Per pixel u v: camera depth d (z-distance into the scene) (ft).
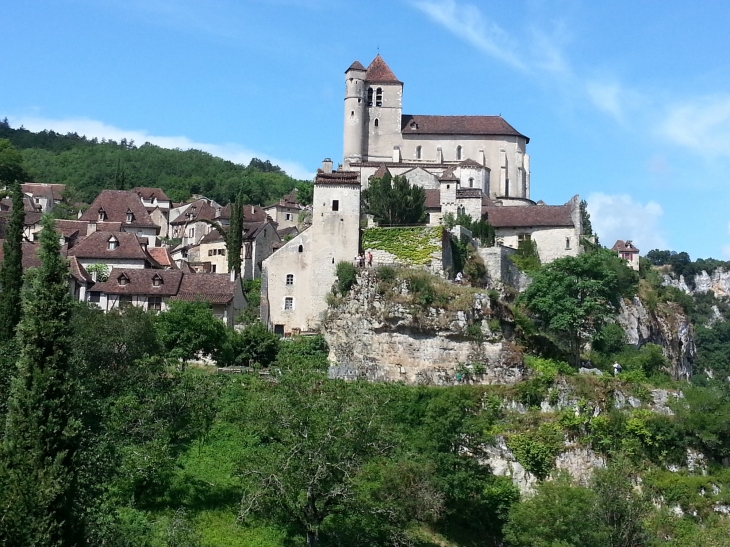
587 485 220.02
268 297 288.51
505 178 449.48
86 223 389.80
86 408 166.61
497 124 460.55
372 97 458.50
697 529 213.05
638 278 398.62
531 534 189.98
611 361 283.59
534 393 241.76
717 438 237.25
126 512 165.48
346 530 171.01
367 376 257.96
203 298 285.64
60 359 134.62
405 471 181.68
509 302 291.58
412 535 181.16
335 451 160.25
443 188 364.58
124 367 196.03
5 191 415.85
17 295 214.28
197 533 163.02
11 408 131.23
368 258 289.53
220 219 467.52
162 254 363.15
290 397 165.99
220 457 195.52
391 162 437.58
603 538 186.39
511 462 225.15
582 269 273.75
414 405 225.35
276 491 160.35
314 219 291.79
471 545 195.62
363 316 264.93
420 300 261.03
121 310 228.22
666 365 301.63
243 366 253.24
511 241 355.77
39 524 122.62
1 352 176.14
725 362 597.93
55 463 127.13
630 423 238.89
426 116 467.93
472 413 219.20
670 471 234.99
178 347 241.14
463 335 256.73
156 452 171.63
